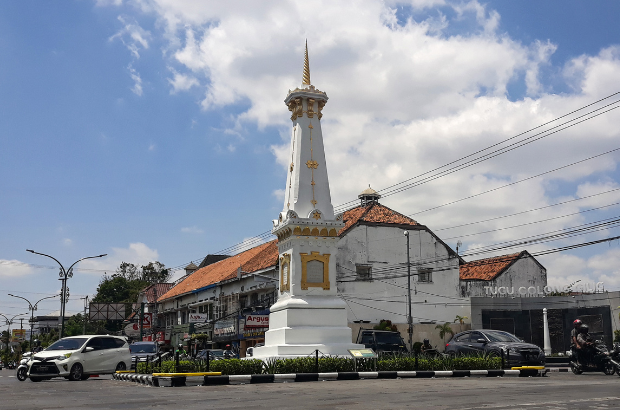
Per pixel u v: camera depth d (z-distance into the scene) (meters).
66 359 23.42
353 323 42.25
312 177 24.88
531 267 51.00
